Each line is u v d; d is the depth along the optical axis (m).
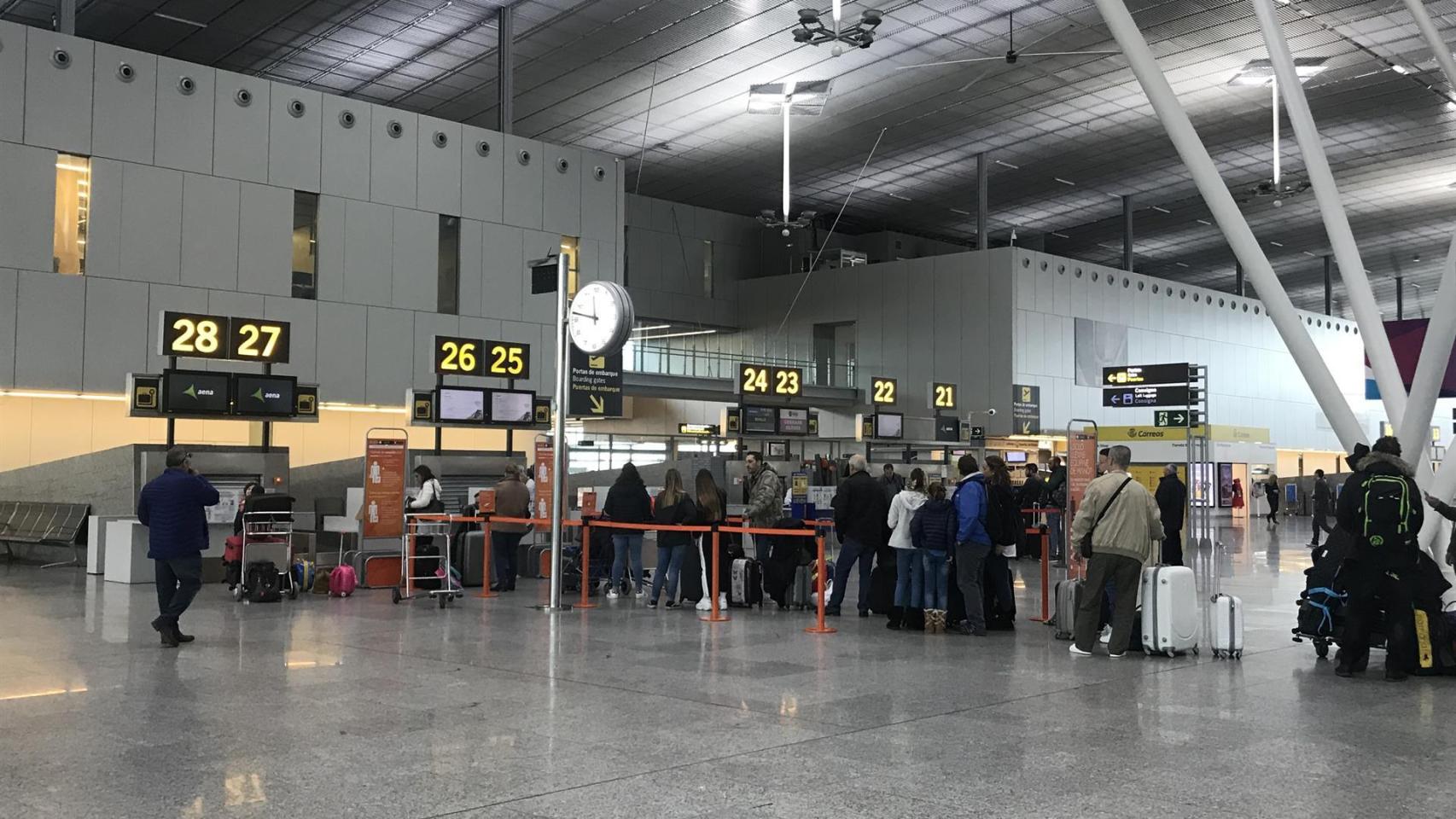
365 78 37.66
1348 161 47.06
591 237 35.62
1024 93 38.62
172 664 9.26
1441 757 6.22
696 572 13.63
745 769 5.92
